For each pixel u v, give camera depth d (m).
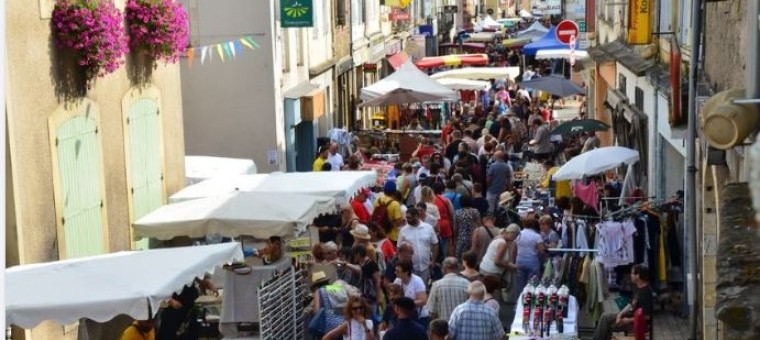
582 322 16.55
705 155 13.27
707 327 13.19
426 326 14.88
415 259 17.36
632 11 18.98
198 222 15.32
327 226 19.27
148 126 17.55
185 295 13.97
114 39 14.86
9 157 12.98
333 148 25.97
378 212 19.36
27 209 13.36
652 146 21.44
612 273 18.09
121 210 16.36
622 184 22.42
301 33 30.84
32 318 10.63
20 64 13.27
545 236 17.72
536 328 13.48
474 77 38.00
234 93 27.27
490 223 18.19
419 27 56.06
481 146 27.73
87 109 15.08
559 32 37.06
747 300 7.04
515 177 26.06
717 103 9.29
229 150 27.41
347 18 37.94
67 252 14.37
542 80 33.56
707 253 13.30
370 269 15.79
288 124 28.67
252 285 14.56
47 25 14.00
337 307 14.07
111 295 10.77
